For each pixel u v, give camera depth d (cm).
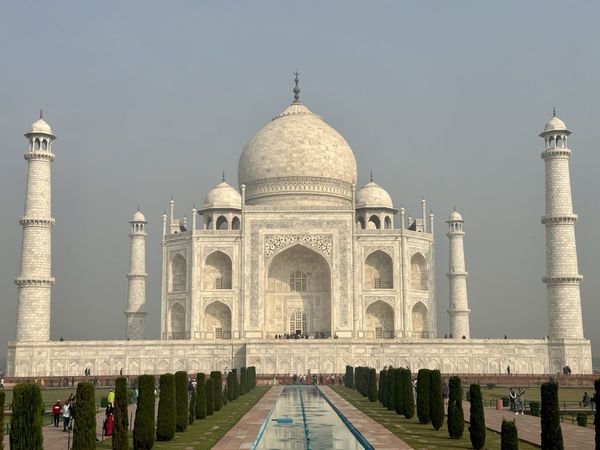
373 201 16375
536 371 13262
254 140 16900
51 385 12462
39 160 13675
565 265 13425
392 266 14888
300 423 6781
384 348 13212
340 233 14838
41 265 13425
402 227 14950
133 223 16525
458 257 16500
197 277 14688
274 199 16150
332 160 16425
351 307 14562
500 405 8538
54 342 13188
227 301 14625
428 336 15125
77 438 4256
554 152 13700
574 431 6338
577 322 13338
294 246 14812
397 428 6338
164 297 15112
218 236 14838
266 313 14975
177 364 13262
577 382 12425
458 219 16575
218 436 5888
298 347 13138
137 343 13288
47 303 13450
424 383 6756
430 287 15250
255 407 8325
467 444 5388
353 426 6388
